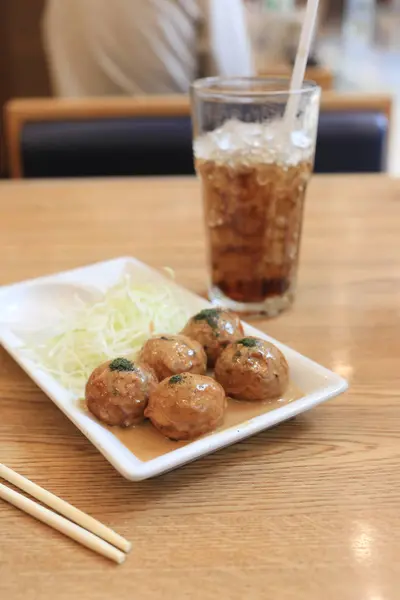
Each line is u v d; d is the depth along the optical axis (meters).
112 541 0.33
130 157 1.02
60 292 0.53
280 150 0.49
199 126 0.51
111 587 0.31
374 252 0.64
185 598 0.30
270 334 0.50
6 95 2.14
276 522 0.34
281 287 0.52
